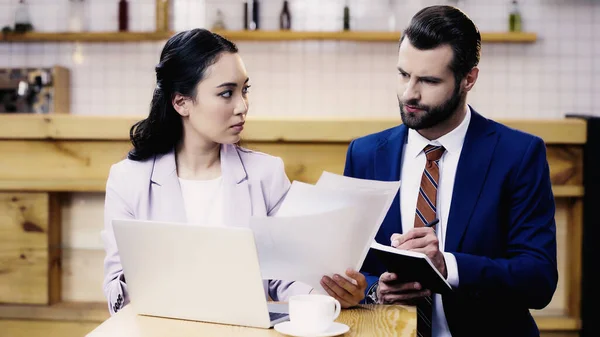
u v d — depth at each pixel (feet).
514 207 5.69
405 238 5.18
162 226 4.38
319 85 15.42
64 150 9.04
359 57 15.37
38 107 14.82
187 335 4.22
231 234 4.22
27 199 9.05
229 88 5.41
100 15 15.46
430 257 5.08
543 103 15.37
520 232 5.66
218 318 4.48
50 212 9.07
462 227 5.66
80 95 15.58
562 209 8.97
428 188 5.78
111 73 15.56
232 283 4.35
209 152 5.87
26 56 15.53
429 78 5.39
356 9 15.26
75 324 8.98
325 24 15.30
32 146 9.07
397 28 15.20
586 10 15.21
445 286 4.71
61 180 8.99
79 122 8.85
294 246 4.58
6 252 9.09
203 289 4.44
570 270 8.94
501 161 5.73
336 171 8.89
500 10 15.21
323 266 4.67
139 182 5.73
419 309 5.52
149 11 15.43
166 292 4.57
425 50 5.36
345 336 4.22
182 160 5.92
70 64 15.53
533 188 5.67
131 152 5.86
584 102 15.33
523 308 5.73
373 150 6.18
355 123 8.74
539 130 8.63
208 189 5.83
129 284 4.66
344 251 4.59
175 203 5.68
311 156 8.91
